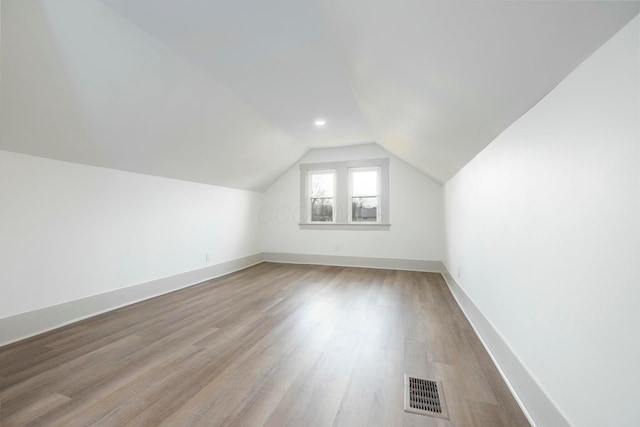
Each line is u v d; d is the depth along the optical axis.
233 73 2.32
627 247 0.74
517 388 1.43
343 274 4.37
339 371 1.68
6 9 1.34
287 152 4.73
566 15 0.72
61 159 2.30
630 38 0.71
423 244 4.63
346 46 1.67
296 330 2.28
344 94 2.73
